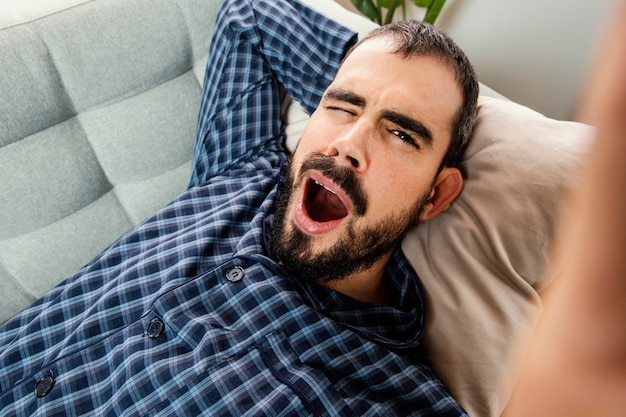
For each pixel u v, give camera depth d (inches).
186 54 35.1
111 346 23.7
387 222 24.6
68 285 27.6
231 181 32.2
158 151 34.8
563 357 5.7
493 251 24.0
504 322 23.3
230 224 28.6
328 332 23.2
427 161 24.3
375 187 23.8
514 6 41.2
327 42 33.6
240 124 33.4
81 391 22.7
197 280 24.7
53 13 28.9
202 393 20.9
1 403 23.0
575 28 37.4
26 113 27.9
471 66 25.9
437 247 25.9
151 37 32.3
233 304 24.3
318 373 22.1
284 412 20.5
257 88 34.0
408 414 22.2
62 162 30.4
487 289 24.0
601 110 4.6
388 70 24.5
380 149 23.9
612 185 4.7
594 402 5.5
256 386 21.4
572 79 39.4
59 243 31.6
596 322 5.2
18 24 27.6
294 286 25.2
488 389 22.8
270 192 31.2
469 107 25.5
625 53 4.3
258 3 35.0
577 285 5.3
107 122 32.1
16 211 28.8
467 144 27.1
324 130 25.6
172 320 23.3
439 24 49.1
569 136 24.1
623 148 4.5
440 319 24.7
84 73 29.9
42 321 25.5
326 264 24.7
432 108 23.9
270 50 34.2
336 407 21.0
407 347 24.6
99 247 33.8
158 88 34.1
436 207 26.5
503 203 24.1
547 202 22.8
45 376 23.1
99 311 24.6
